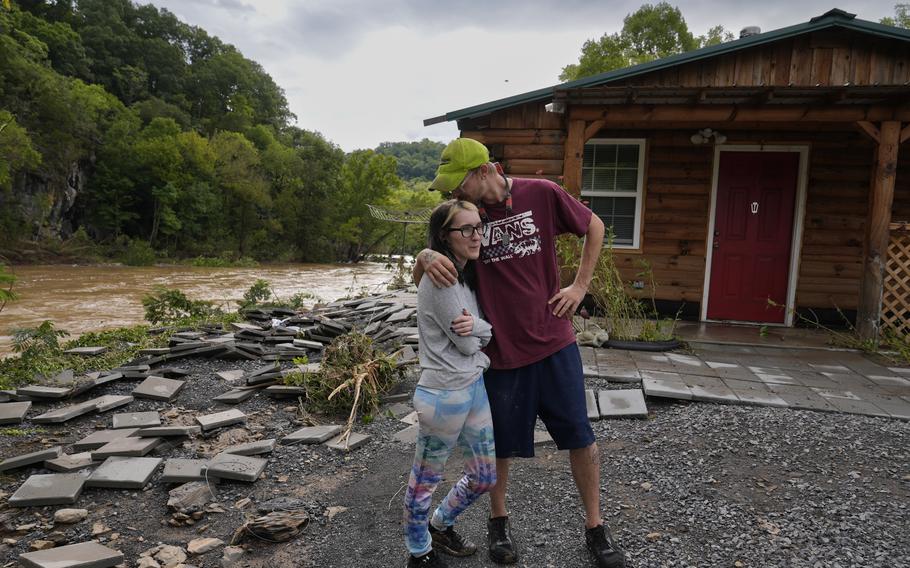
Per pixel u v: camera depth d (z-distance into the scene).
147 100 58.84
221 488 3.12
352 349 4.76
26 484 3.01
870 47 6.84
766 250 7.70
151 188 43.56
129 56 67.38
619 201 8.00
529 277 2.27
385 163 50.41
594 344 6.02
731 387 4.64
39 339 6.09
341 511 2.87
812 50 6.95
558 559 2.42
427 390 2.10
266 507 2.84
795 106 6.16
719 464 3.30
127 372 5.19
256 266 39.75
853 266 7.53
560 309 2.30
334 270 35.62
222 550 2.53
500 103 7.32
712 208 7.73
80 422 4.14
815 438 3.63
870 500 2.85
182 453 3.58
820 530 2.57
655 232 7.91
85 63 57.53
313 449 3.64
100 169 41.91
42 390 4.53
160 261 38.28
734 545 2.48
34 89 37.22
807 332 7.22
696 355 5.79
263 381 4.82
